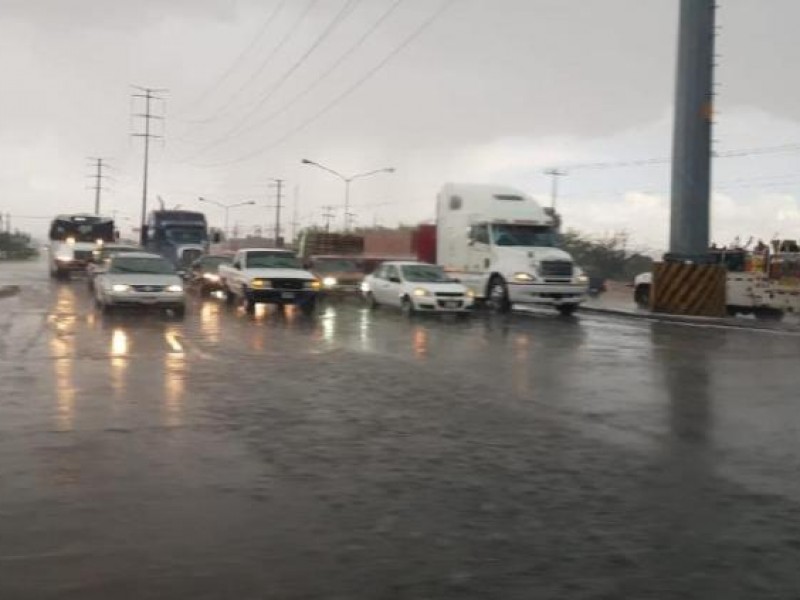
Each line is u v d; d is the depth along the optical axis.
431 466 7.65
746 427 9.62
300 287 25.95
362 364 14.43
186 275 39.94
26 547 5.46
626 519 6.23
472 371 13.83
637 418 10.07
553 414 10.23
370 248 47.59
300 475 7.28
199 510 6.28
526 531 5.93
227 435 8.75
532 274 27.52
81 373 12.73
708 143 28.11
